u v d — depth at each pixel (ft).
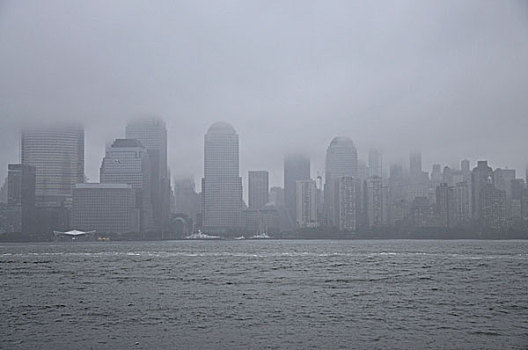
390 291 391.65
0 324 275.59
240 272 561.02
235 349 226.79
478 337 243.81
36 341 240.53
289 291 394.52
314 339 241.55
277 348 228.02
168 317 291.79
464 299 350.84
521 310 308.19
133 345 233.55
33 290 406.82
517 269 572.92
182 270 590.96
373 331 255.91
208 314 299.79
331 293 382.42
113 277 508.53
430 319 282.56
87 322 279.90
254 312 305.12
